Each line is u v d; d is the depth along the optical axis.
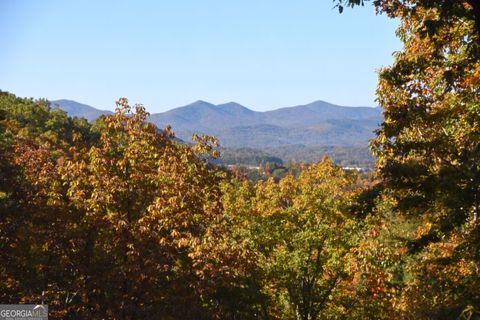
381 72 12.73
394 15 12.37
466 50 9.54
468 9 9.10
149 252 14.34
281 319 22.33
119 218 14.62
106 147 15.93
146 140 16.34
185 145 17.11
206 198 16.33
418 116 11.21
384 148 11.65
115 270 14.42
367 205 10.80
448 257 10.57
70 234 15.14
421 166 9.84
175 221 14.69
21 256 16.05
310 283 21.28
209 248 14.39
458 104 10.88
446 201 9.27
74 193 15.27
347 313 21.91
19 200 16.72
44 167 16.64
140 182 15.59
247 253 15.34
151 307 14.45
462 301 9.46
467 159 9.82
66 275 15.11
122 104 16.70
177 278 15.14
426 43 11.70
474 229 9.75
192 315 14.29
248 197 24.02
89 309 14.67
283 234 20.55
